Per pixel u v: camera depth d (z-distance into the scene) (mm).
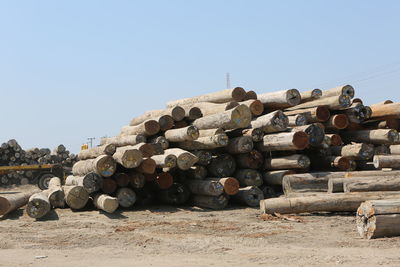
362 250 7395
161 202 15312
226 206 14328
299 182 12664
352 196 10961
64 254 7883
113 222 11648
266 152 14805
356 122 15344
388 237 8266
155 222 11359
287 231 9516
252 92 16281
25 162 29812
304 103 16203
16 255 7910
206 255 7492
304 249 7691
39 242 9141
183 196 14695
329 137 14711
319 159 15023
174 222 11328
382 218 8102
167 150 14656
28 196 14836
